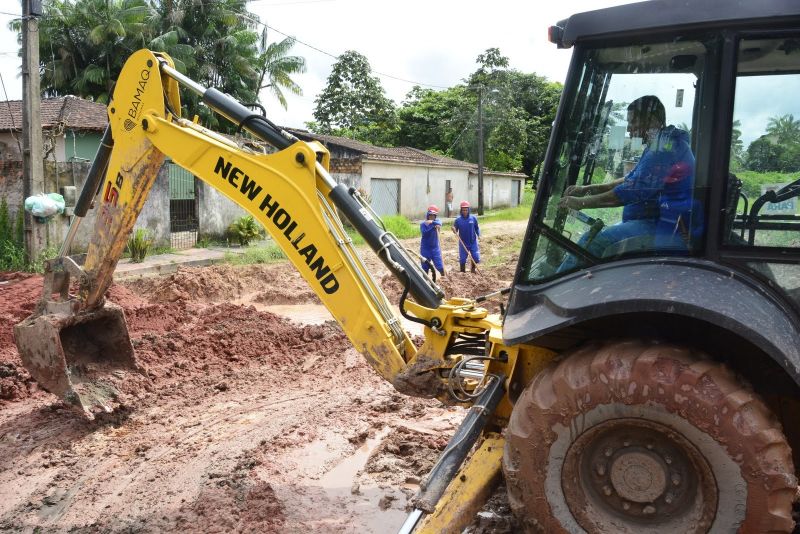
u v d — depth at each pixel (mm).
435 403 6484
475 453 3852
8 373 6914
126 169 5207
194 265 15172
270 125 4727
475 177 39688
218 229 18750
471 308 4309
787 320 3117
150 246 15688
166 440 5633
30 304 8969
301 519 4414
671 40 3357
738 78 3277
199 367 7492
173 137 4922
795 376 2859
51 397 6551
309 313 11180
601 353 3248
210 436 5711
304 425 5957
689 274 3264
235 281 12680
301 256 4516
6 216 13727
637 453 3221
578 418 3234
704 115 3340
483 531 4145
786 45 3186
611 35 3432
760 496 2943
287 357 7969
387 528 4312
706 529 3064
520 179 47031
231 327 8797
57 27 30469
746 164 3293
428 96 53156
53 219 13664
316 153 4570
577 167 3635
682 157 3412
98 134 22812
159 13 32375
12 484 4918
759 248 3262
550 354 3906
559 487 3322
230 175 4691
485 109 45875
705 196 3348
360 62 50750
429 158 35219
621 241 3547
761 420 2955
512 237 24531
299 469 5145
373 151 31406
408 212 31344
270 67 35500
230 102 4805
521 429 3381
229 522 4336
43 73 31156
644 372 3086
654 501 3205
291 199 4504
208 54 33688
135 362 6551
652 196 3484
